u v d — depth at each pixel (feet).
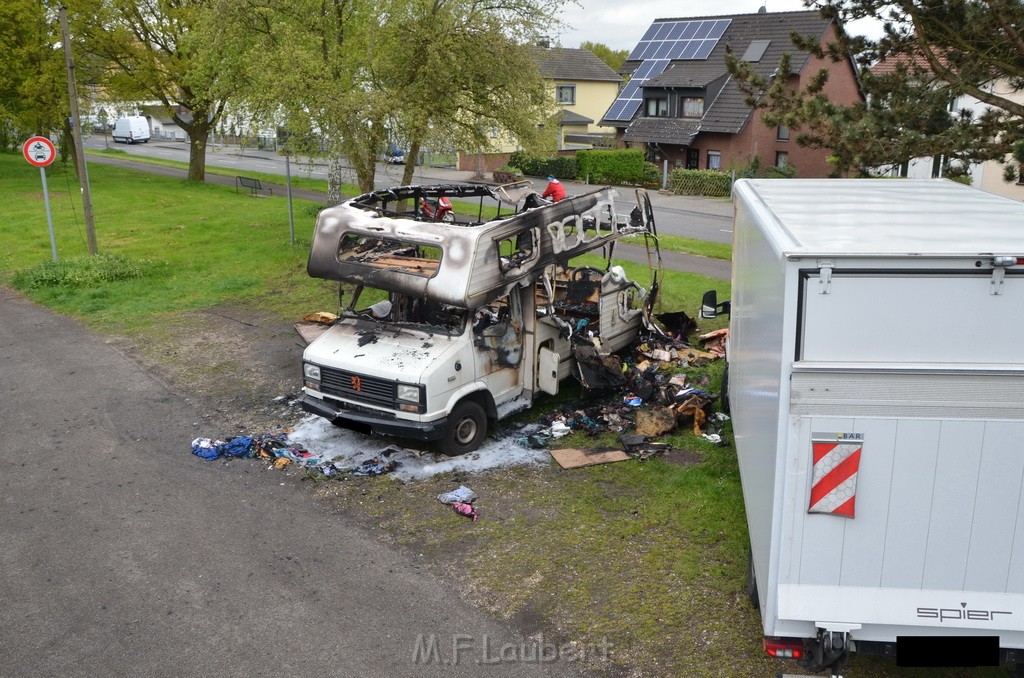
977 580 15.28
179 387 38.24
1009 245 15.21
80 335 46.34
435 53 58.65
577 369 35.01
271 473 29.48
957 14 40.09
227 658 19.66
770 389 16.48
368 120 61.05
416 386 28.14
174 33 104.99
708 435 31.63
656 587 22.12
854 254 14.69
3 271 60.59
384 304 33.32
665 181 135.13
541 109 65.67
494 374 31.12
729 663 19.11
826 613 15.47
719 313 35.50
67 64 58.23
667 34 160.04
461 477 28.73
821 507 15.28
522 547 24.25
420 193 36.76
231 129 79.05
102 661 19.61
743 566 22.90
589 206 33.83
